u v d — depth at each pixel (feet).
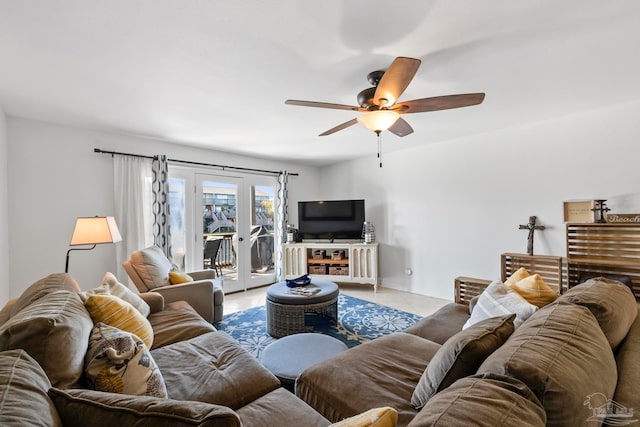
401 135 8.73
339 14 4.76
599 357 2.92
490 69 6.61
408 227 14.60
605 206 8.98
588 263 8.86
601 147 9.21
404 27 5.10
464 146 12.50
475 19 4.91
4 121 8.95
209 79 6.97
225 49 5.75
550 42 5.59
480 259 12.09
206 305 9.23
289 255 16.38
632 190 8.73
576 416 2.28
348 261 15.69
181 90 7.55
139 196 11.68
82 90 7.52
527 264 10.65
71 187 10.41
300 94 7.84
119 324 5.02
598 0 4.48
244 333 9.70
